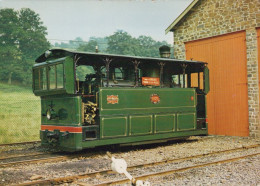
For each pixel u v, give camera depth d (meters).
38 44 64.25
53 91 9.88
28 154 10.01
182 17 15.75
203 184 6.23
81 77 54.59
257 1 13.07
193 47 15.70
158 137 11.20
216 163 8.08
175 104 11.80
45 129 10.76
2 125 25.25
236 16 13.81
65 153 10.14
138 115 10.69
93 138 9.66
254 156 9.14
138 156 9.42
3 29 62.69
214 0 14.66
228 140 12.71
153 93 11.16
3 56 60.81
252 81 13.28
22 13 66.50
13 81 60.50
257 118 13.13
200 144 11.79
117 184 6.21
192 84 15.44
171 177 6.77
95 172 6.94
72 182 6.48
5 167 8.00
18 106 41.94
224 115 14.41
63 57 9.70
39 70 10.62
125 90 10.42
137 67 11.66
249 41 13.36
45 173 7.31
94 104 9.69
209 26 14.88
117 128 10.14
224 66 14.38
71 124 9.54
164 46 12.95
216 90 14.71
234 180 6.51
